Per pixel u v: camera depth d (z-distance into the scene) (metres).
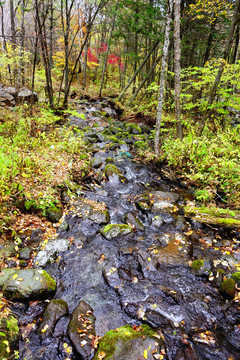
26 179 5.89
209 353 2.91
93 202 6.37
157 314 3.41
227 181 6.51
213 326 3.27
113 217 5.97
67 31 11.52
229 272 4.09
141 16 12.41
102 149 9.82
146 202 6.57
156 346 2.80
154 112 14.12
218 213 5.47
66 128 10.39
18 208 5.31
